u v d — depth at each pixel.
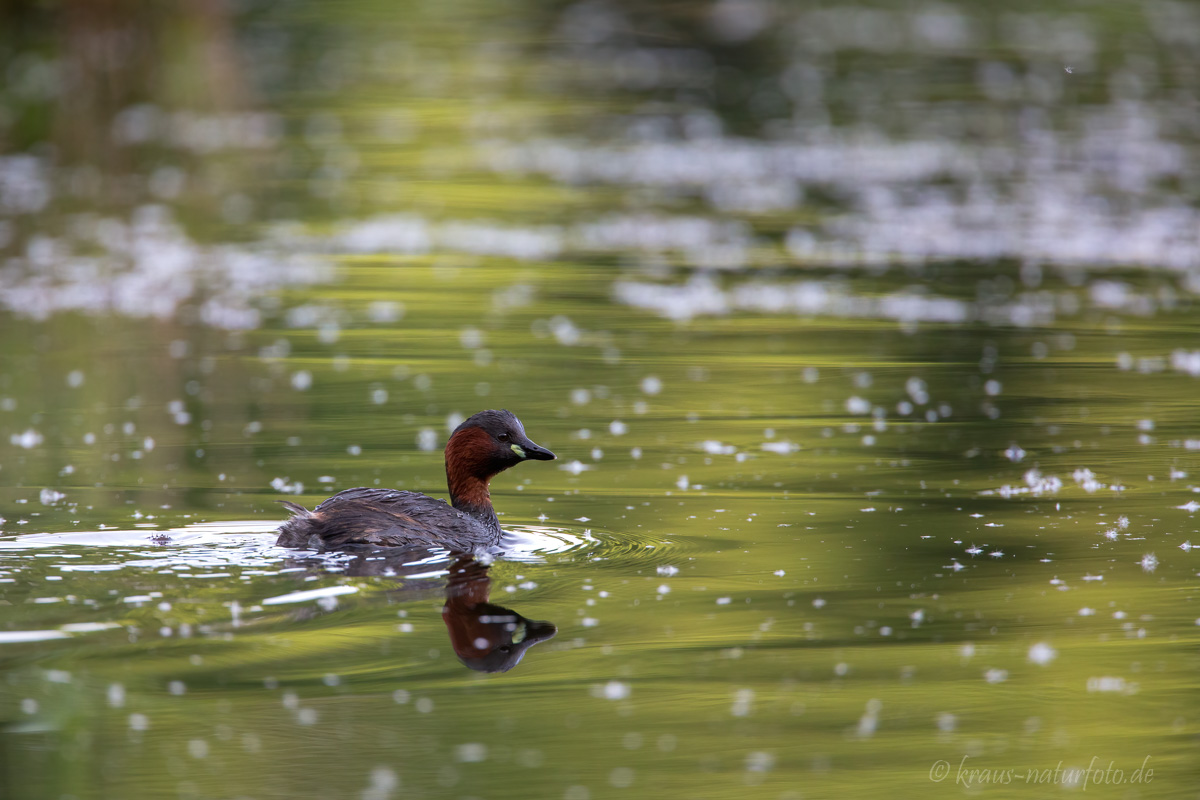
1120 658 8.79
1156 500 12.44
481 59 46.97
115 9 42.16
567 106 40.25
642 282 23.72
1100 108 38.88
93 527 10.98
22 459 13.63
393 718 7.93
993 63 45.28
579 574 10.24
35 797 7.02
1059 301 22.17
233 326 20.42
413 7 55.53
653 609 9.59
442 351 19.11
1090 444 14.48
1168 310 21.58
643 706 8.13
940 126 37.09
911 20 53.28
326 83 43.16
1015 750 7.63
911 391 16.97
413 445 14.42
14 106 37.38
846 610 9.61
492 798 7.10
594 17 53.94
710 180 32.22
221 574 9.77
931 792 7.19
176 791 7.13
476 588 9.83
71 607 9.12
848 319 21.16
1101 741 7.75
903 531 11.48
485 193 31.00
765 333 20.33
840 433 15.03
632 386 17.27
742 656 8.81
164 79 41.06
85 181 30.86
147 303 21.67
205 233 26.69
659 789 7.21
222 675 8.35
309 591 9.54
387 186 31.42
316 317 21.08
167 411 15.82
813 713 8.06
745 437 14.88
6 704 7.92
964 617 9.48
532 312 21.61
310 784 7.21
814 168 33.09
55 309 21.17
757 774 7.37
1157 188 30.38
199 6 43.19
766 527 11.57
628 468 13.60
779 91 41.97
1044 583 10.16
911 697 8.26
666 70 45.31
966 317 21.22
